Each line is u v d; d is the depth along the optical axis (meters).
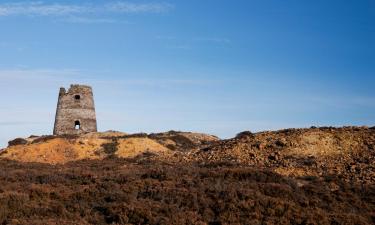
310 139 38.25
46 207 23.77
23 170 40.53
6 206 23.75
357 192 27.50
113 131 75.62
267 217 22.39
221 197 24.97
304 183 29.56
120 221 22.05
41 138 68.62
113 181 30.03
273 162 35.47
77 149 61.31
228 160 37.62
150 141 66.44
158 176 30.98
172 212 22.98
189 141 73.50
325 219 22.33
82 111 76.25
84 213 23.53
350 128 41.28
